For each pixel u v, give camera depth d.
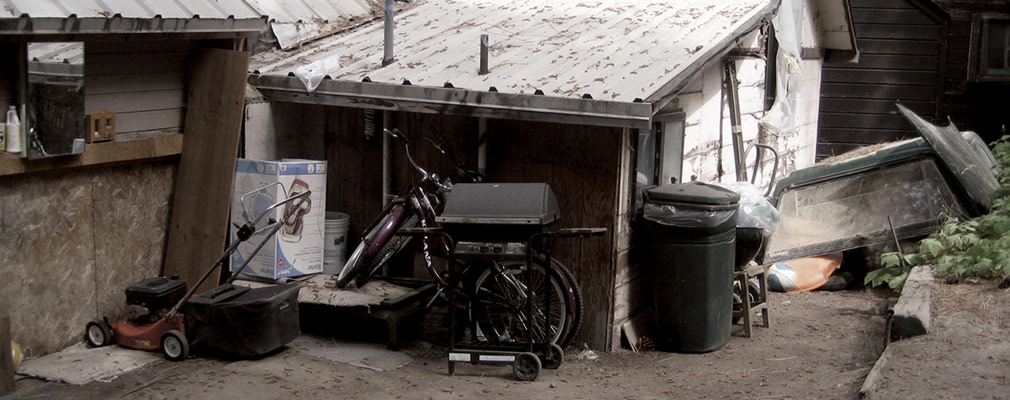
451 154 6.60
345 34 8.04
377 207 7.26
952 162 8.00
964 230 7.22
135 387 5.48
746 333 6.77
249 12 6.75
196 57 6.79
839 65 13.85
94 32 5.53
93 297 6.30
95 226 6.26
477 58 6.97
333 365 6.03
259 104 6.95
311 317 7.10
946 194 8.10
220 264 6.38
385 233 6.52
